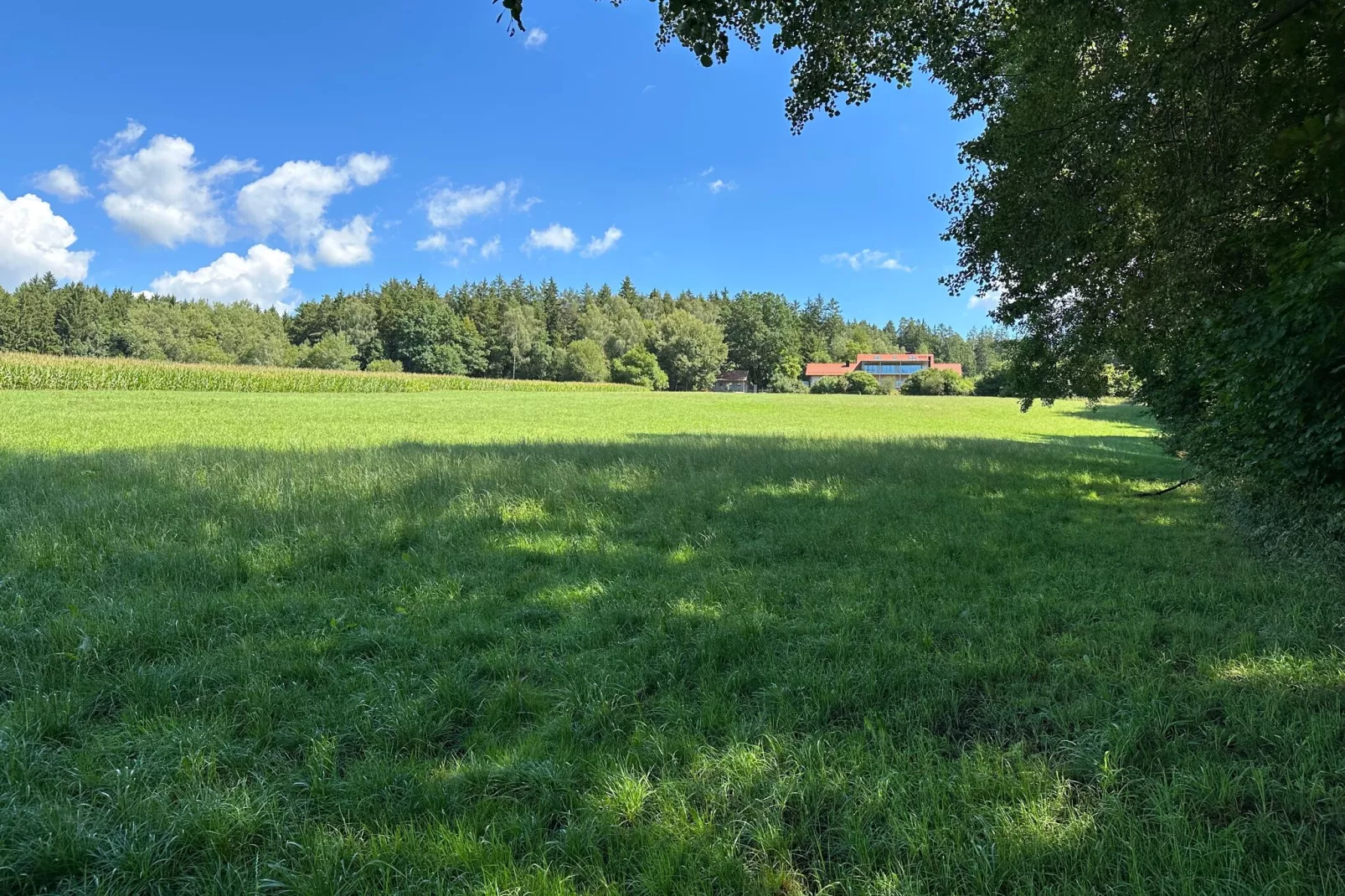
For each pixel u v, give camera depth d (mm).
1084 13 5852
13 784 2561
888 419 41281
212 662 3736
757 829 2410
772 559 6262
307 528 6672
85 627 3994
